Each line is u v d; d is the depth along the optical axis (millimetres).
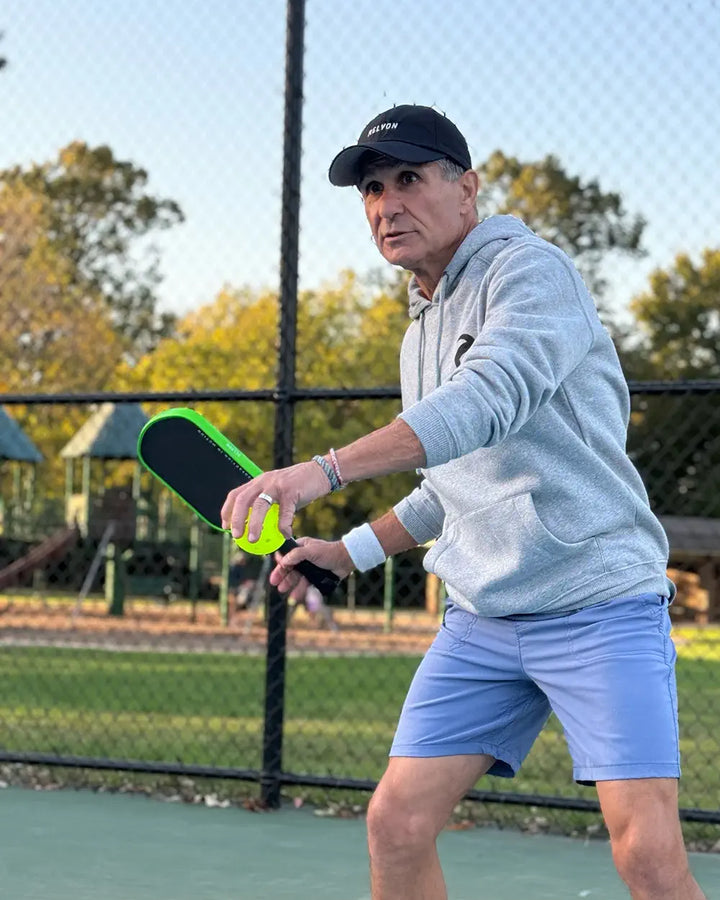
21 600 22531
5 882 3654
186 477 2279
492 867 3943
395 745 2451
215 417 23188
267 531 2070
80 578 22109
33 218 25281
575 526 2271
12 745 6121
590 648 2246
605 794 2184
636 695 2191
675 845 2125
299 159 4805
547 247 2309
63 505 22812
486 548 2350
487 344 2146
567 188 18234
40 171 25547
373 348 23391
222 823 4453
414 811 2402
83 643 14586
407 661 12977
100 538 20547
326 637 17266
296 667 12062
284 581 2701
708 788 5426
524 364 2107
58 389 25594
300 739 6699
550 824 4488
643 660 2217
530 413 2129
